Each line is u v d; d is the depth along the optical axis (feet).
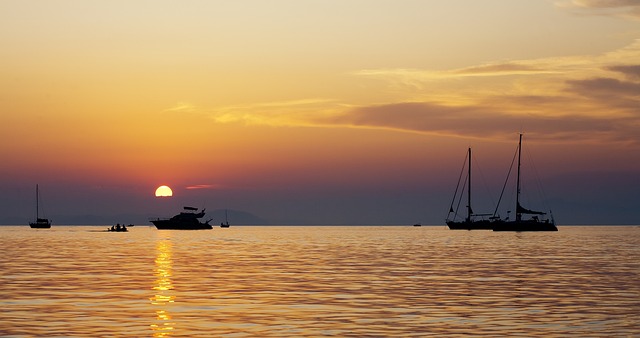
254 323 121.80
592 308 139.85
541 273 220.84
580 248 398.42
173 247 425.69
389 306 142.51
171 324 120.37
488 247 414.41
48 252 353.72
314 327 117.91
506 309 138.41
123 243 492.54
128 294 162.20
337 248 414.21
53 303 145.79
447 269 238.48
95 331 113.50
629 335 110.93
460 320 125.18
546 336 109.91
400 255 328.90
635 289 173.17
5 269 235.61
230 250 385.29
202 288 175.73
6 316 128.36
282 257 314.14
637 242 502.38
